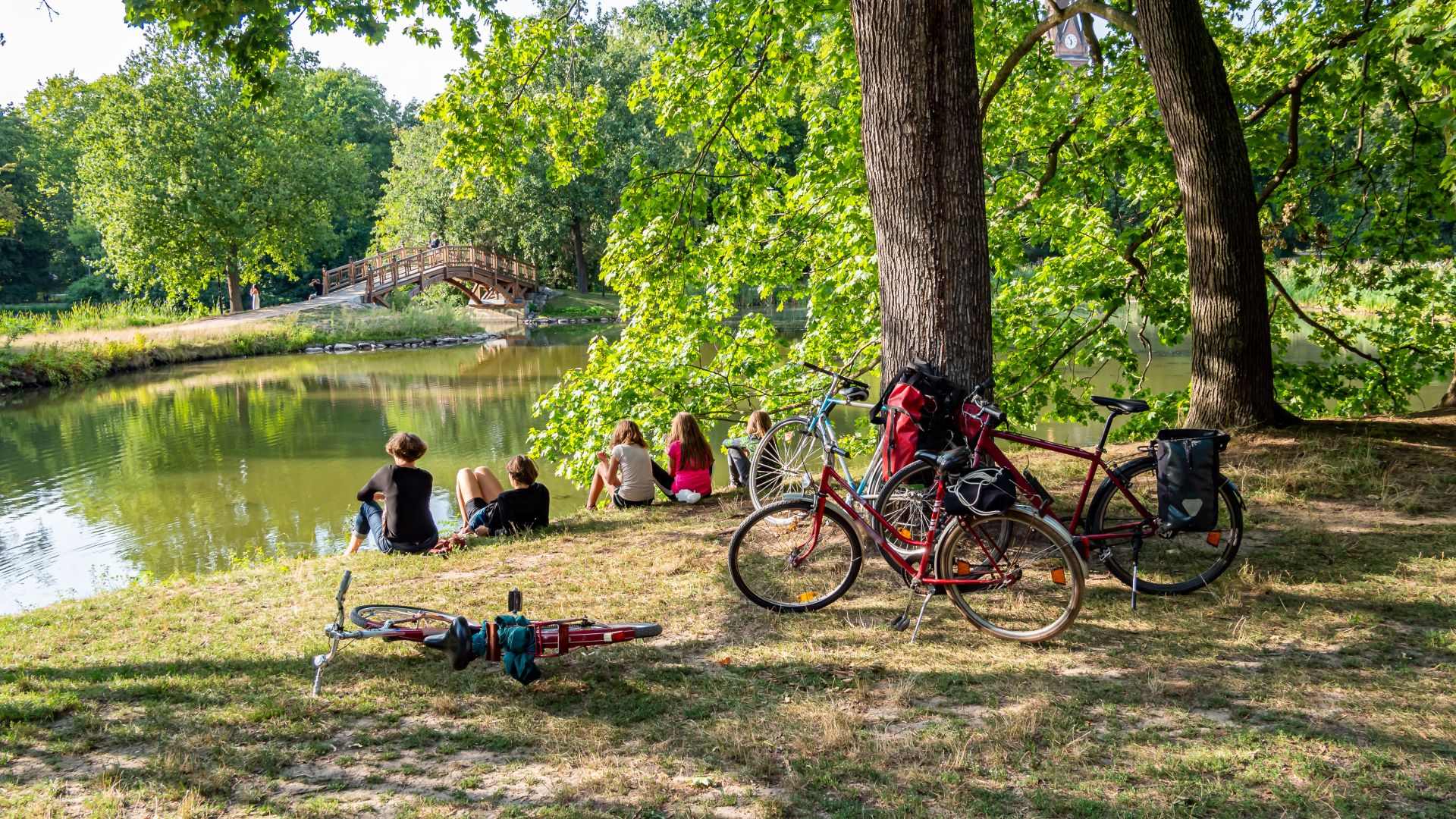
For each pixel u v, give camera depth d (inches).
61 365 1146.0
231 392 1031.0
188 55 1555.1
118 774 129.7
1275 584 190.4
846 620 185.2
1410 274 448.5
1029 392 467.2
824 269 470.9
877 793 119.9
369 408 893.2
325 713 149.6
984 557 178.1
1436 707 136.1
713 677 159.6
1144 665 157.5
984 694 148.9
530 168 1935.3
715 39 432.8
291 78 1704.0
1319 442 292.8
